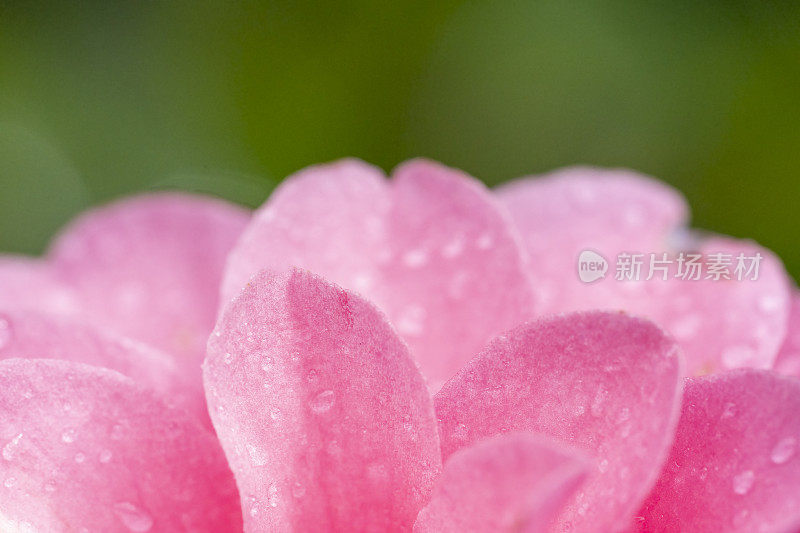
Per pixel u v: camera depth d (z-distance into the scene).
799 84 0.19
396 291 0.14
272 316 0.13
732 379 0.13
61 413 0.13
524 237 0.15
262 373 0.13
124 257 0.15
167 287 0.15
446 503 0.12
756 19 0.19
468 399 0.13
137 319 0.15
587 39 0.19
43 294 0.15
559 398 0.13
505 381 0.13
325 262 0.14
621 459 0.13
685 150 0.19
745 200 0.19
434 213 0.14
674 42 0.19
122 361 0.14
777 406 0.13
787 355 0.14
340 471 0.13
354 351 0.13
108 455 0.13
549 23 0.19
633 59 0.19
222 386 0.13
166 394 0.14
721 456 0.13
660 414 0.12
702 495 0.13
